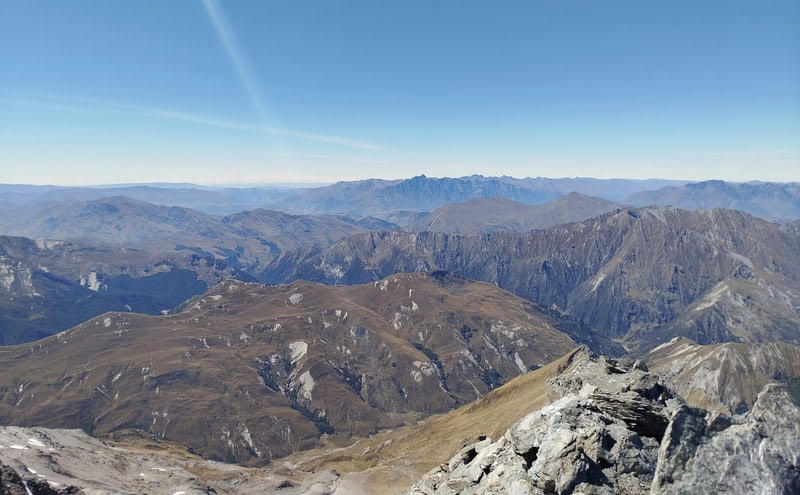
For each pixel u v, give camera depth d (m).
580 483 31.23
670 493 26.41
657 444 34.75
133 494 98.25
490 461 44.16
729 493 25.34
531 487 34.22
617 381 46.72
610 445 34.00
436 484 48.72
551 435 36.72
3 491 61.16
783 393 27.22
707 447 26.91
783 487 24.58
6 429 140.25
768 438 25.95
